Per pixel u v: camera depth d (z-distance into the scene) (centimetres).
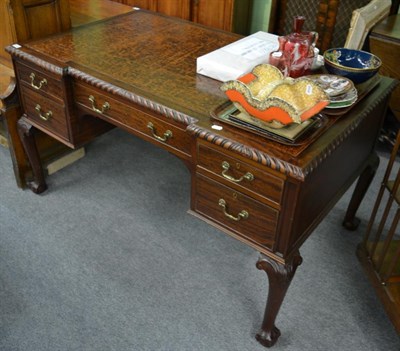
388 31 205
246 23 260
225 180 123
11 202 197
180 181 213
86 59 160
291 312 154
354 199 178
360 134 141
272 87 123
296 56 138
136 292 159
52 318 149
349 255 176
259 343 144
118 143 238
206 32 188
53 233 182
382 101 146
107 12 212
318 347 143
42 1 176
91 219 190
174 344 143
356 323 151
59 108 164
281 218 117
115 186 208
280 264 124
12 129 187
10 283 161
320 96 120
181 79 148
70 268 167
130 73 151
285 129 117
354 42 199
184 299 157
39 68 160
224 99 137
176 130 133
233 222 129
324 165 120
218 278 165
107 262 170
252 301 157
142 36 182
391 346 144
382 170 224
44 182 202
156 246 178
